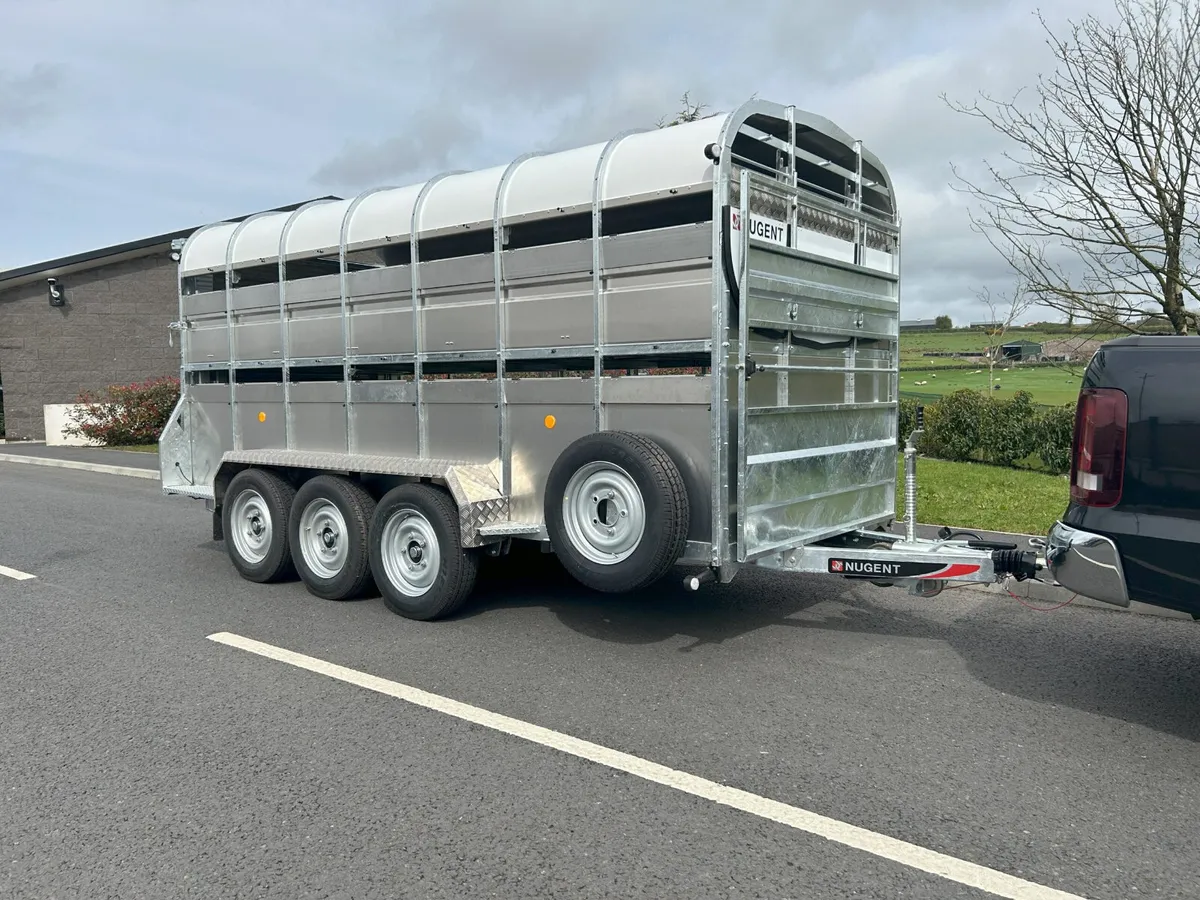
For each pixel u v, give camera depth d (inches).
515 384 225.1
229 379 305.1
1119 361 154.2
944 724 170.2
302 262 281.1
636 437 196.7
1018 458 521.7
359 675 199.3
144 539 373.4
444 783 147.0
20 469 676.1
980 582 191.3
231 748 161.8
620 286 203.2
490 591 272.5
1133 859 123.7
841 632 229.0
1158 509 149.5
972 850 125.9
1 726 173.3
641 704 180.7
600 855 124.9
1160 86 355.3
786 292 203.5
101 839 131.0
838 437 231.9
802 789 144.1
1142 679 194.4
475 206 229.6
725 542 190.1
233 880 119.9
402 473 239.6
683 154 191.3
